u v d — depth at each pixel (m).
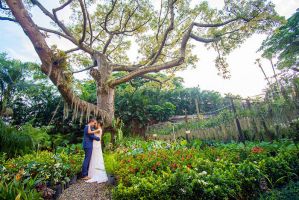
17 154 7.26
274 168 3.60
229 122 7.81
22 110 14.31
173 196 2.94
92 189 4.44
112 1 10.09
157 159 4.58
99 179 4.98
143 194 2.96
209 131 8.82
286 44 13.26
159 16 11.02
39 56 5.68
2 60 15.04
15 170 4.57
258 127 6.74
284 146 5.11
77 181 5.21
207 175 3.31
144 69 8.10
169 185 2.99
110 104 8.73
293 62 14.03
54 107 13.90
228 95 8.61
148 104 15.26
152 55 11.20
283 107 6.04
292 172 3.79
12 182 3.60
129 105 14.16
